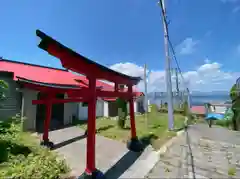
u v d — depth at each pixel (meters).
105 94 4.95
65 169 4.45
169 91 9.94
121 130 9.76
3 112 8.95
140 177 4.24
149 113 20.27
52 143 6.79
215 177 4.15
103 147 6.68
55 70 14.62
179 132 9.41
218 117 15.52
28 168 4.01
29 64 13.25
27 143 6.16
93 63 4.00
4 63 11.69
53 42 3.04
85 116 14.34
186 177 4.17
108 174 4.44
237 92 11.49
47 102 6.86
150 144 7.05
